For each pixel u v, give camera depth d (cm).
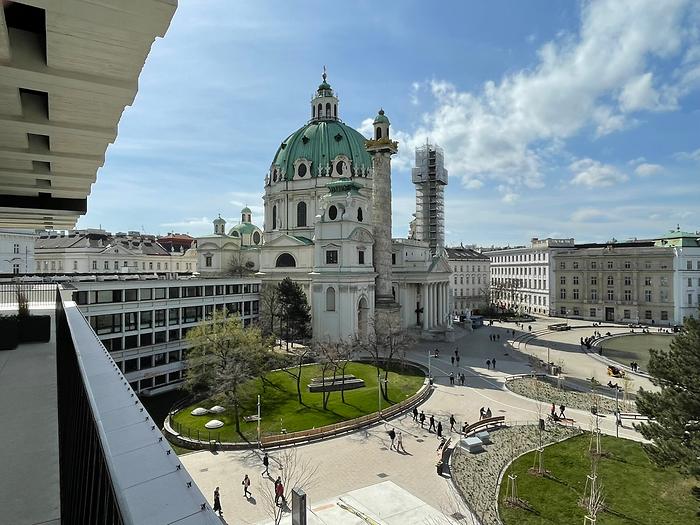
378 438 4178
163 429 4434
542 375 6625
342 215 8238
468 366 7219
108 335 5650
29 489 843
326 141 10431
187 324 6825
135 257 12800
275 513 2742
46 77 998
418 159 12581
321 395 5453
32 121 1237
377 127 9031
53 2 763
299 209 10300
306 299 8106
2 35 848
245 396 4981
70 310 1962
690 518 2805
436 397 5541
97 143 1423
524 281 15562
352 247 8188
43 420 1155
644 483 3269
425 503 2991
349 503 2973
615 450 3878
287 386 5831
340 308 8075
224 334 5378
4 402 1277
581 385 6138
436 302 10619
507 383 6197
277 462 3650
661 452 2948
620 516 2838
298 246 9044
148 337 6212
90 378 862
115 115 1238
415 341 8838
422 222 12512
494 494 3136
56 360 1716
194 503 538
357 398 5347
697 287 11912
